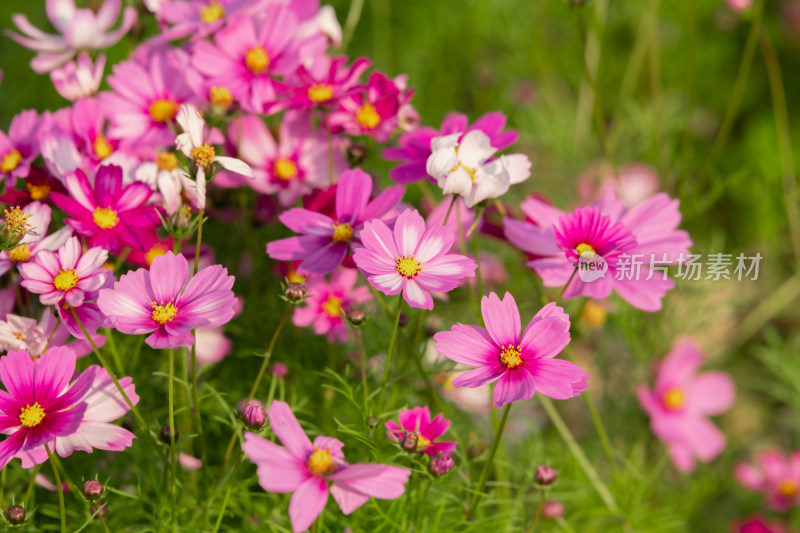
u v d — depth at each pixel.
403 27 2.39
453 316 1.57
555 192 2.15
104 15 1.41
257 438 1.17
